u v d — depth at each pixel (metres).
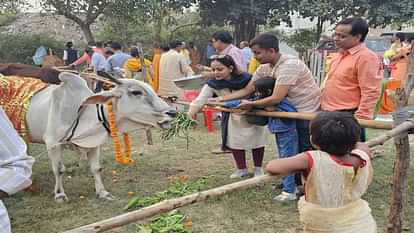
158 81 10.16
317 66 13.11
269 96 5.18
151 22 21.88
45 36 23.47
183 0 19.09
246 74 5.68
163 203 2.44
